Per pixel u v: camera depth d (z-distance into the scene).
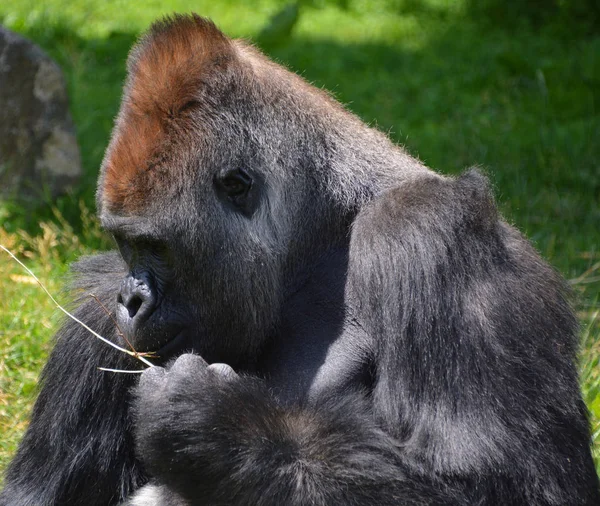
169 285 8.50
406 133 23.98
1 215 17.19
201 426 7.69
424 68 29.94
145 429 7.85
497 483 7.75
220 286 8.59
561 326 8.70
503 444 7.78
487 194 8.64
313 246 9.04
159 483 8.38
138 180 8.23
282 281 8.94
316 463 7.71
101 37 30.80
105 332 9.30
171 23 8.76
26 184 18.62
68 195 18.72
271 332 8.95
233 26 34.00
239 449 7.67
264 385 8.32
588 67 28.28
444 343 8.03
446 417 7.89
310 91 9.47
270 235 8.77
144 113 8.39
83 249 15.77
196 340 8.70
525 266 8.66
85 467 9.30
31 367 12.82
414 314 8.12
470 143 23.05
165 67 8.49
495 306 8.14
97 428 9.34
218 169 8.49
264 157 8.71
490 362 7.97
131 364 9.16
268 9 36.41
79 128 22.09
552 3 36.22
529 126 24.20
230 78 8.62
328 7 37.78
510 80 28.05
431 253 8.19
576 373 8.71
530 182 21.16
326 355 8.70
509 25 35.69
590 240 18.11
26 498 9.31
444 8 37.62
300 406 8.12
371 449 7.84
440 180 8.77
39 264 15.43
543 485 7.87
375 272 8.34
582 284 16.09
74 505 9.35
